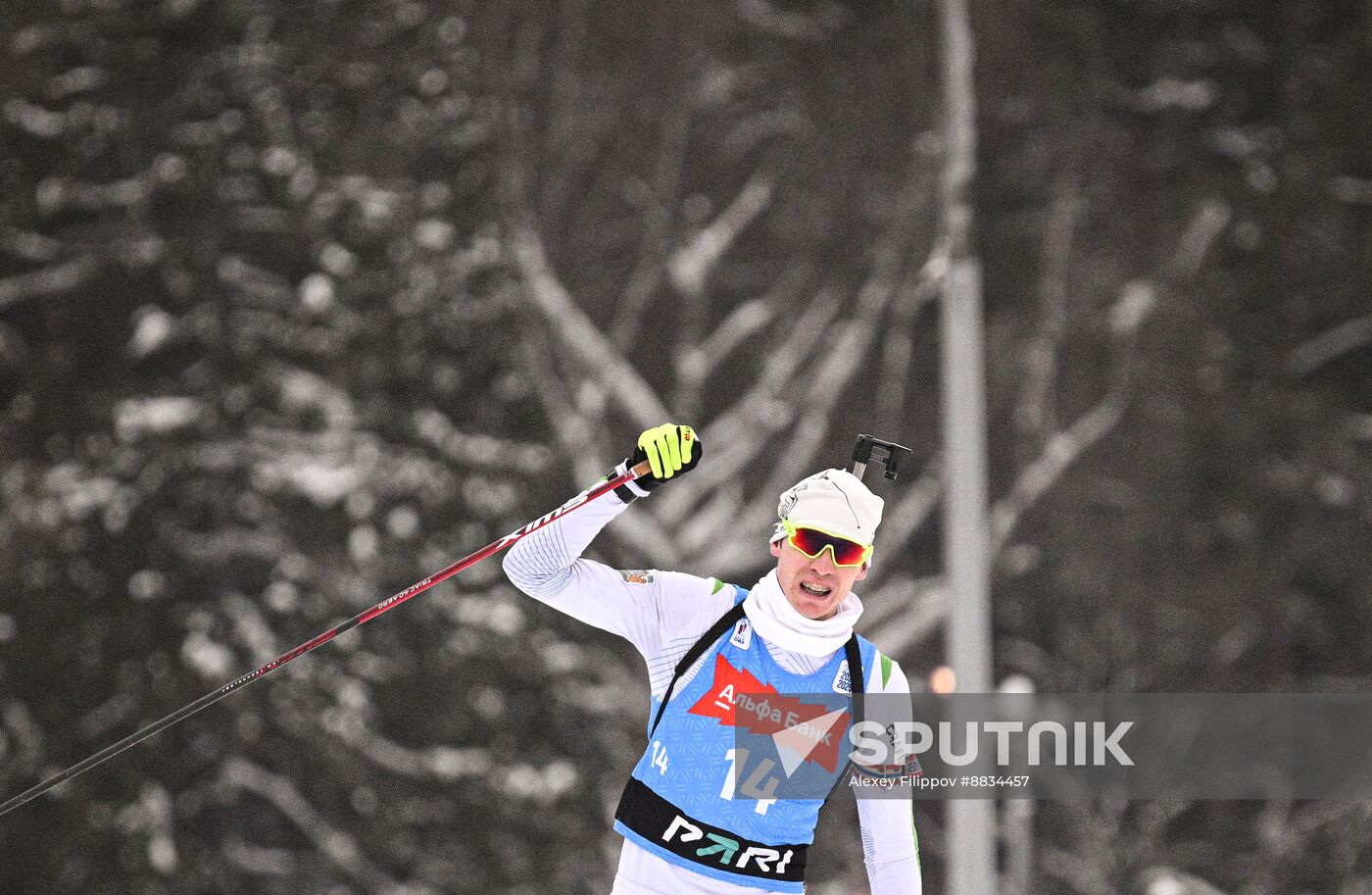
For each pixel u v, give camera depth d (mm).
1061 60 79812
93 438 63562
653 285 80938
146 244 64500
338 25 68750
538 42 80750
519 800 62188
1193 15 82375
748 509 74500
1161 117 81375
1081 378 79500
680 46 81875
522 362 70000
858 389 78062
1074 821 67500
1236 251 81188
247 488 63062
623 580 13727
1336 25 83188
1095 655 74688
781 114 82875
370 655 62688
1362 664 78250
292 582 62125
